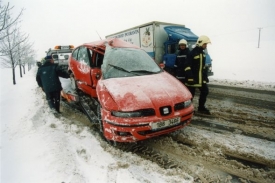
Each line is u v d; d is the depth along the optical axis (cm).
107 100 313
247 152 302
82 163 290
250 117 457
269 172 254
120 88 326
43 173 270
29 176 268
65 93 591
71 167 278
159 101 304
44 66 530
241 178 246
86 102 479
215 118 458
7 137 416
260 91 745
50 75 528
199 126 413
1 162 314
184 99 329
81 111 558
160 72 408
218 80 1101
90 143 350
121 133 300
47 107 609
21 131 438
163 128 307
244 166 268
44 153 321
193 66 458
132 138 297
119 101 302
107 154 311
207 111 489
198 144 334
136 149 326
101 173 263
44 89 536
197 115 483
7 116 589
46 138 376
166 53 947
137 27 1048
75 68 540
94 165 283
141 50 464
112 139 311
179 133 380
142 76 374
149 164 279
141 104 295
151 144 341
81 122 470
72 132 405
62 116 518
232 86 888
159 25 954
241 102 592
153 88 329
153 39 948
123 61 410
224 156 295
